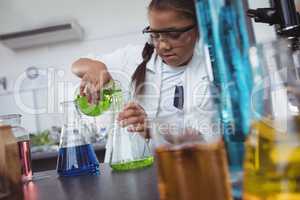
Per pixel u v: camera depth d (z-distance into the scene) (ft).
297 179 1.23
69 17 11.41
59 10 11.45
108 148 3.90
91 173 3.34
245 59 1.47
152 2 4.84
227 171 1.41
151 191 2.06
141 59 5.55
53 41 11.31
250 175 1.35
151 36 5.17
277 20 3.89
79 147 3.41
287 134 1.32
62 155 3.43
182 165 1.37
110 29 11.27
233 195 1.46
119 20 11.22
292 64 1.96
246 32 1.49
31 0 11.56
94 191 2.33
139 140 3.36
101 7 11.28
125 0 11.17
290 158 1.25
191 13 4.65
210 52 1.56
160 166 1.43
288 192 1.23
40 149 8.95
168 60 4.91
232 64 1.48
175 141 1.43
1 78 11.55
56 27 10.96
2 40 11.14
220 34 1.48
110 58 5.97
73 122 3.44
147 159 3.36
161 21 4.73
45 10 11.51
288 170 1.24
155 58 5.20
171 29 4.73
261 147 1.36
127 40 11.19
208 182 1.35
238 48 1.47
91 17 11.32
